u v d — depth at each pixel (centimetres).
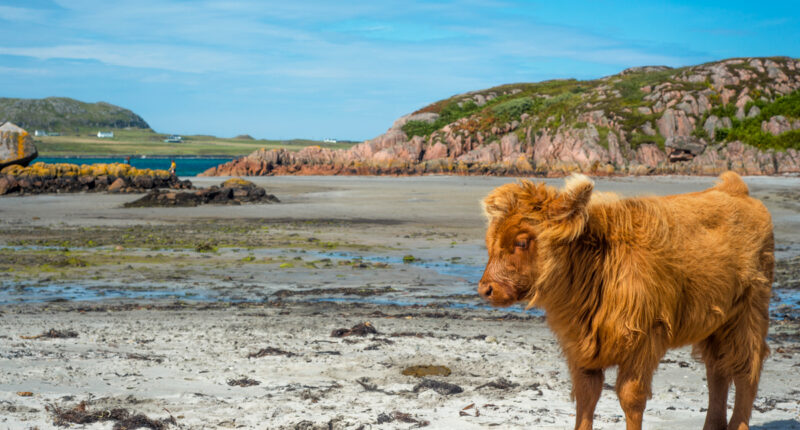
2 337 901
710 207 480
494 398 645
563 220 415
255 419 560
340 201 4272
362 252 2141
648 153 7575
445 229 2803
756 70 8512
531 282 427
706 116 7931
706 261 450
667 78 8906
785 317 1189
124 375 704
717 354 505
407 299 1398
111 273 1686
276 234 2600
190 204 3906
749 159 7119
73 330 969
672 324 438
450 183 6500
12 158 5325
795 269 1770
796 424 564
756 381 499
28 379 667
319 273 1725
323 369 756
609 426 557
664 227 436
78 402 592
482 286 434
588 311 435
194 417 563
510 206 429
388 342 915
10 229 2708
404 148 8938
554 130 8338
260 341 912
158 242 2312
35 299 1343
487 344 912
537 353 862
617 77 10681
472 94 10906
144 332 967
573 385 460
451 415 580
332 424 547
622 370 431
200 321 1088
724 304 466
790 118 7556
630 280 421
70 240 2347
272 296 1418
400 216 3350
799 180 5950
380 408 600
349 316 1168
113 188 4934
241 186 4378
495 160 8469
